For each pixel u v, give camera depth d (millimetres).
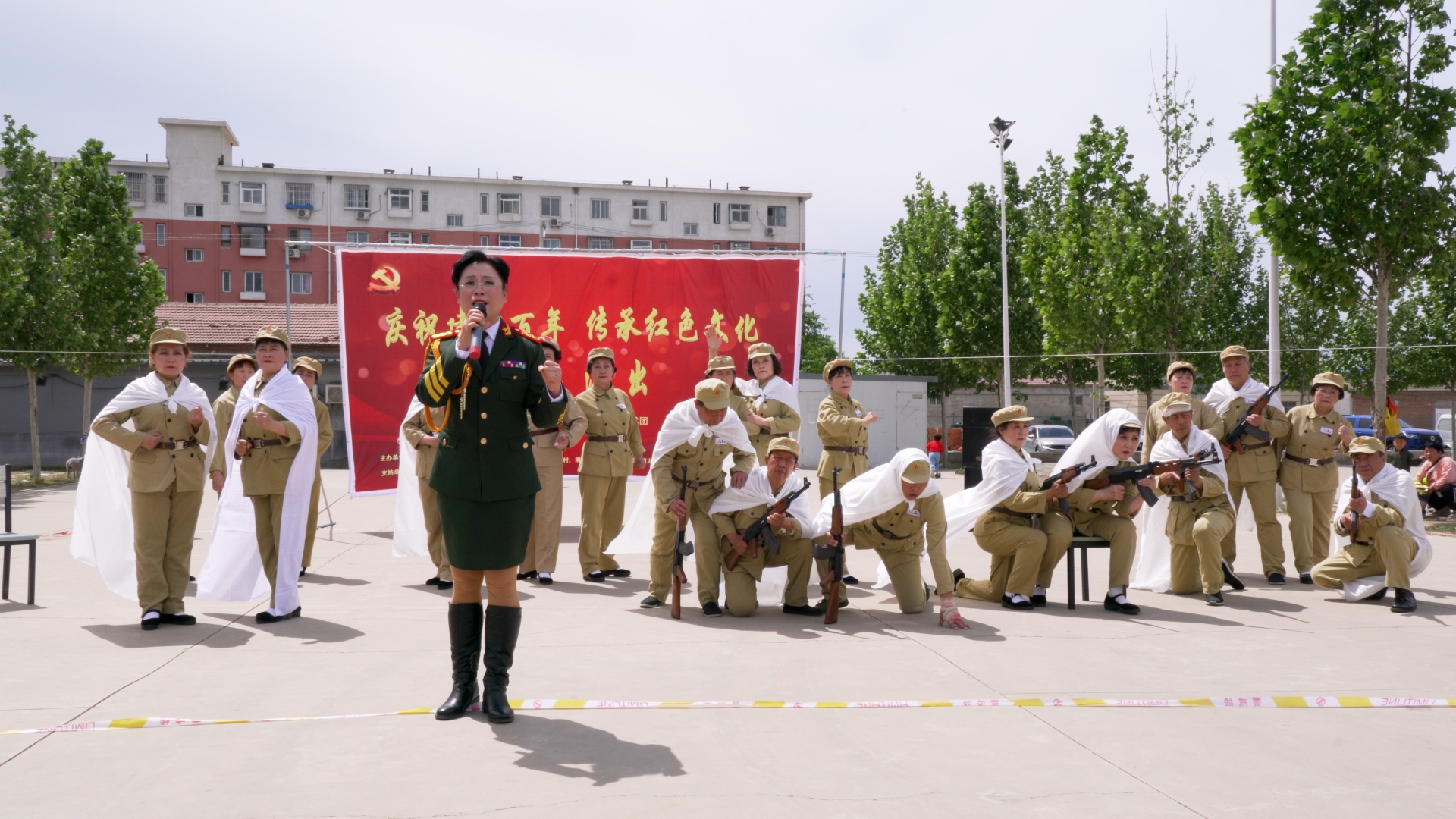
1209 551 7453
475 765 3748
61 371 31391
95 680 5031
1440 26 13039
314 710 4500
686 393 13016
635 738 4113
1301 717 4508
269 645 5898
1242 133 13797
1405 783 3645
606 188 71000
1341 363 38844
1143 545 8305
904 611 7160
